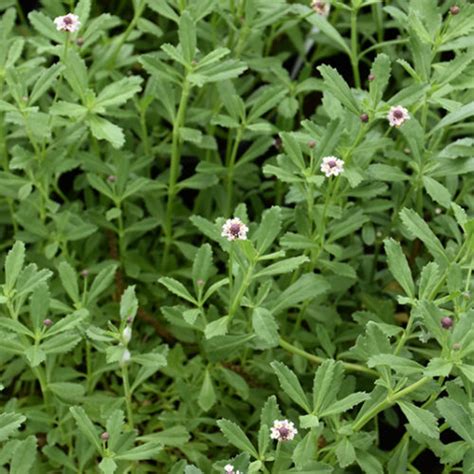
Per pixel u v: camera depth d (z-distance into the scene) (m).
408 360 0.88
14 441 0.89
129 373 1.01
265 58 1.07
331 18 1.15
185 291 0.94
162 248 1.08
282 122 1.09
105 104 0.97
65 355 1.02
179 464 0.93
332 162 0.94
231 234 0.90
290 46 1.18
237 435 0.90
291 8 1.05
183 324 0.96
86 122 0.99
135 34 1.08
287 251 1.02
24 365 0.99
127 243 1.04
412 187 1.00
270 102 1.02
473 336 0.87
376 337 0.90
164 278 0.94
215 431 0.99
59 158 1.00
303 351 0.97
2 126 1.01
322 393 0.89
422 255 1.05
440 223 1.01
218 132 1.09
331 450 0.92
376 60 0.95
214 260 1.07
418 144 0.98
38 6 1.16
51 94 1.10
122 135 0.96
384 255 1.06
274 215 0.92
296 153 0.96
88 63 1.12
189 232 1.06
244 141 1.11
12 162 0.99
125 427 0.95
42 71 1.02
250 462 0.93
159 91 1.02
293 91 1.06
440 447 0.91
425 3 0.99
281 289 1.01
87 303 0.96
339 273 0.98
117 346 0.91
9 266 0.92
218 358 0.95
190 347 1.03
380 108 0.95
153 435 0.93
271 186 1.08
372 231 1.02
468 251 0.92
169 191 1.03
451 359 0.87
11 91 0.97
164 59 1.07
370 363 0.88
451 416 0.88
